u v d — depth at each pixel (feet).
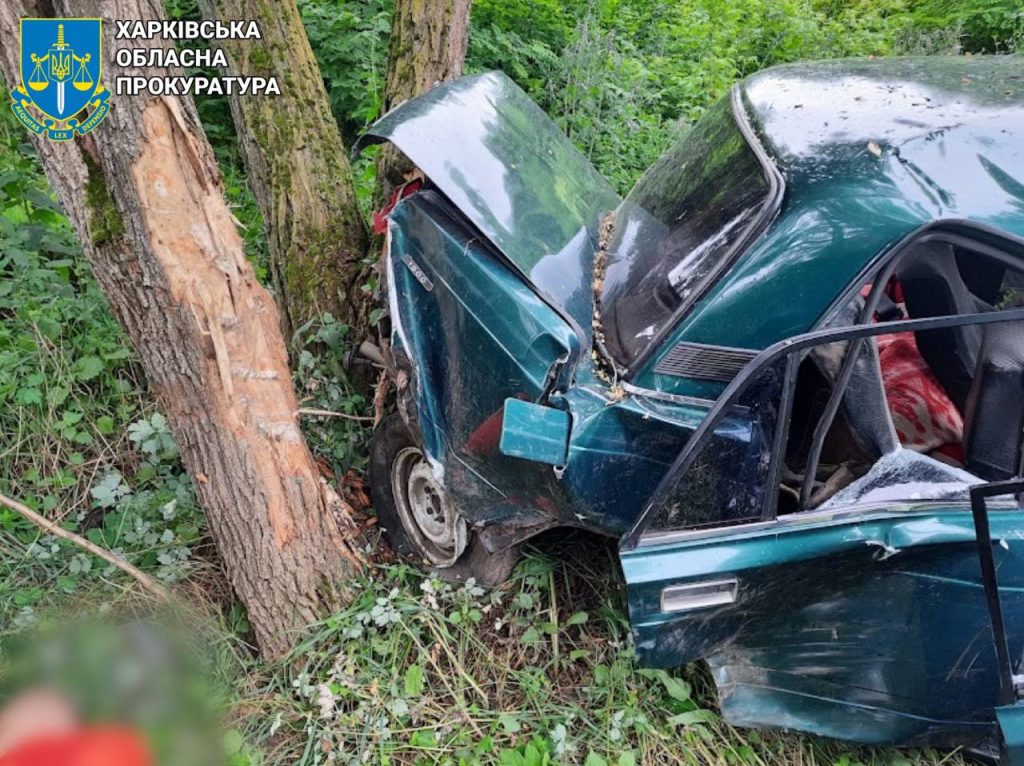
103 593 8.57
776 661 7.22
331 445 10.41
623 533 7.41
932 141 6.79
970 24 27.20
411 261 8.55
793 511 7.31
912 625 6.84
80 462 9.82
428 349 8.46
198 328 7.04
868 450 7.09
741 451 6.99
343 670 8.07
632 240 8.39
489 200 8.09
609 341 7.59
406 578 9.23
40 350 10.23
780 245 6.72
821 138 7.19
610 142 16.42
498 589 8.82
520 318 7.41
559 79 17.40
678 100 19.70
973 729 7.33
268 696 8.00
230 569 8.31
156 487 9.74
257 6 10.77
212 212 7.02
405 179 10.29
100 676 7.41
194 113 6.94
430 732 7.68
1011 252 6.41
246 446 7.65
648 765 7.57
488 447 7.79
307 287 11.24
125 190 6.55
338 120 16.55
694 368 7.03
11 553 8.82
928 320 6.16
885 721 7.34
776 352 6.20
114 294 6.97
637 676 8.18
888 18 27.09
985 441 7.19
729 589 6.61
